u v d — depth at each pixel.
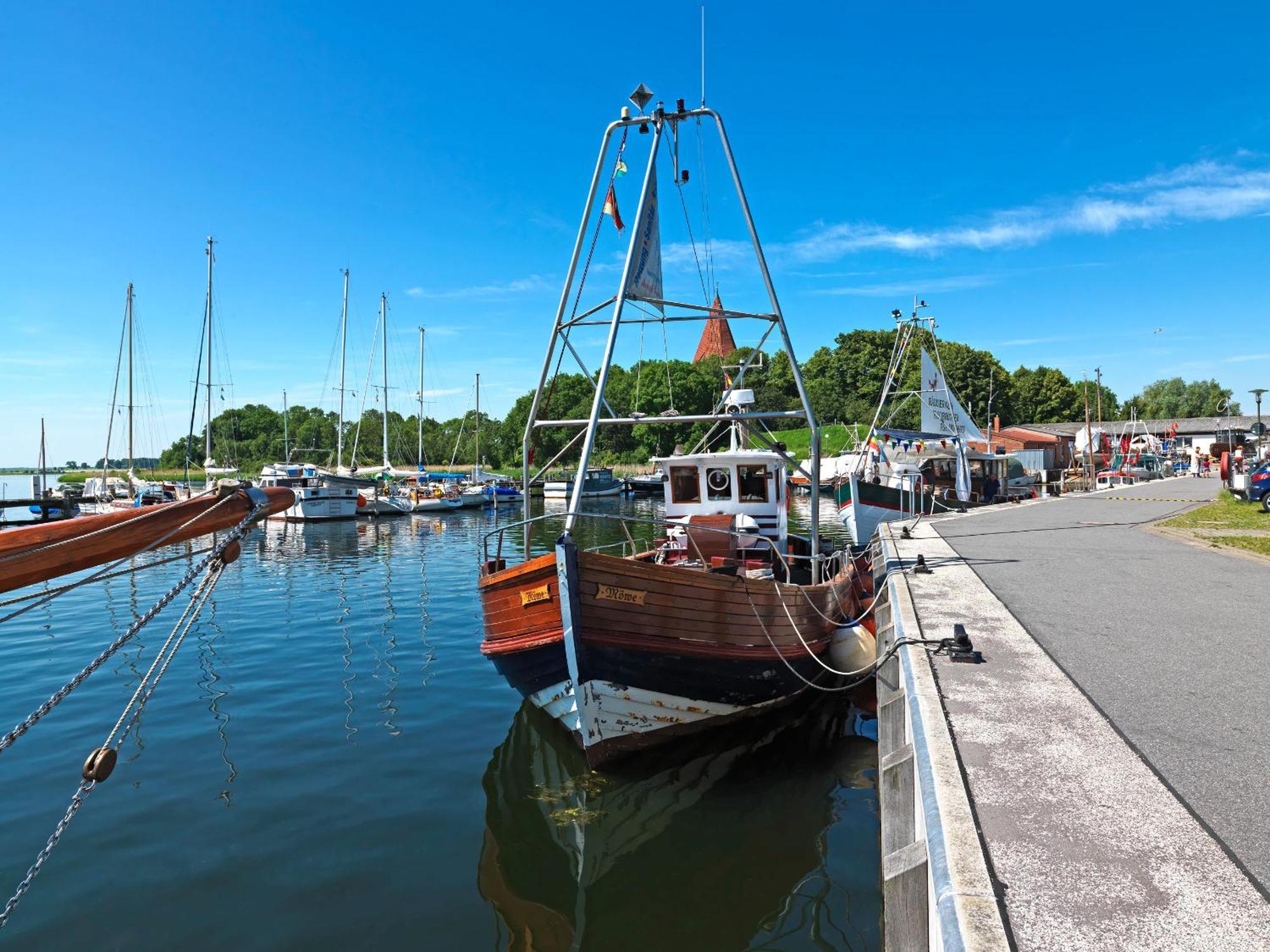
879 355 83.94
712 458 12.36
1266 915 2.91
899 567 11.72
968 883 3.11
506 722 9.78
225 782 7.85
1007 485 35.03
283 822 6.98
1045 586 9.83
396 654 13.28
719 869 6.30
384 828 6.91
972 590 9.59
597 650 7.64
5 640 14.55
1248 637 7.10
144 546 3.47
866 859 6.46
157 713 10.04
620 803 7.48
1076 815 3.72
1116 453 64.12
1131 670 6.06
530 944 5.28
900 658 6.64
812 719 10.05
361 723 9.70
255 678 11.70
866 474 26.72
